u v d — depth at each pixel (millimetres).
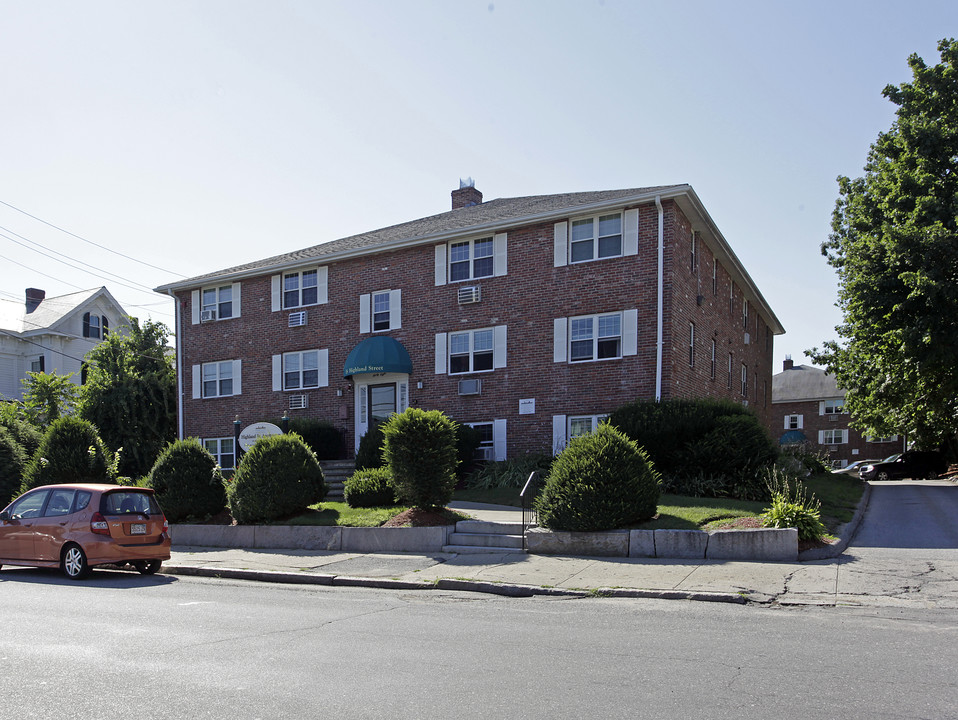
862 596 8883
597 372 20766
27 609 8992
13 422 23078
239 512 15328
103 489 12438
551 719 4785
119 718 4898
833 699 5133
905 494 21438
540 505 13188
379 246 24453
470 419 22656
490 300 22656
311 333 26172
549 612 8609
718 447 16922
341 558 13047
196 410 28750
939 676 5676
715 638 7047
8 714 4988
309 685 5598
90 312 43250
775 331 38156
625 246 20656
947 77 22766
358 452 21781
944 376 25562
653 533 11898
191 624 7980
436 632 7484
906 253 21219
